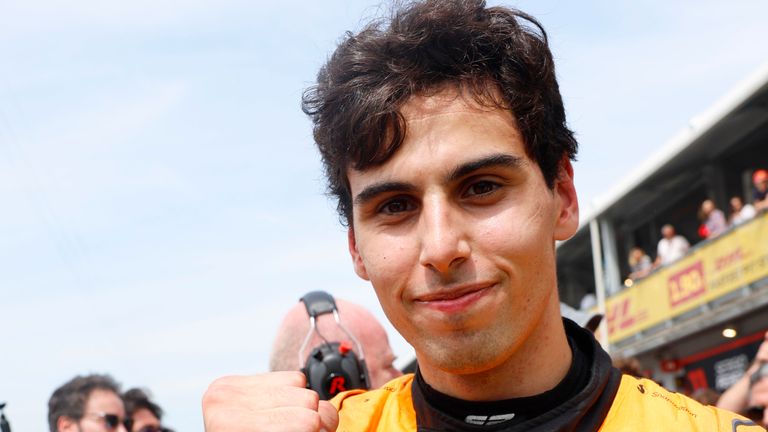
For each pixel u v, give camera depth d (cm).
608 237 1537
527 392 129
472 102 124
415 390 141
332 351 205
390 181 124
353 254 148
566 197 139
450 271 121
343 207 146
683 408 129
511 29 130
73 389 447
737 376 1257
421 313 123
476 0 134
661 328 1350
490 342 121
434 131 123
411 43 127
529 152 126
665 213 1577
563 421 125
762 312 1175
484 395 130
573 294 1795
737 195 1374
